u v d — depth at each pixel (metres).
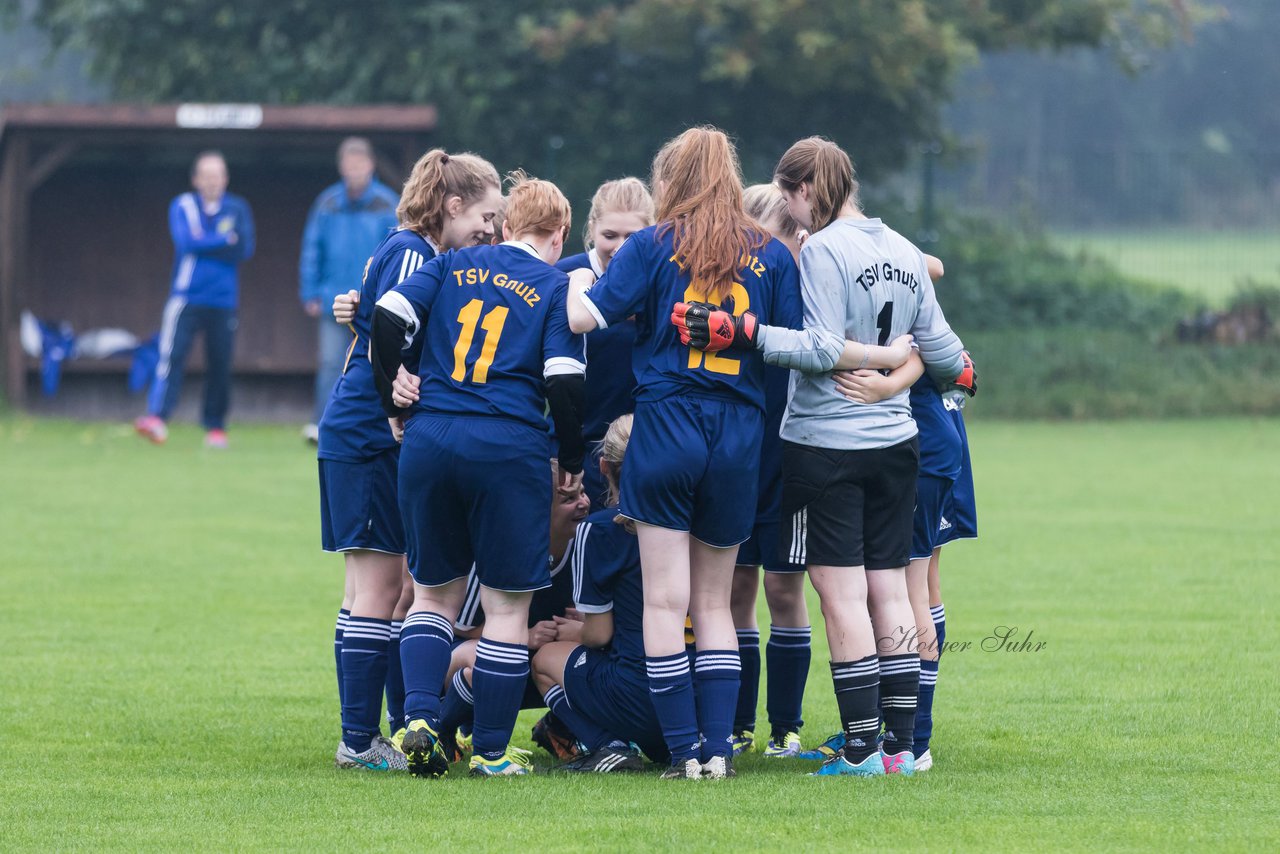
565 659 18.59
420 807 15.79
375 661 18.22
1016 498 44.19
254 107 66.50
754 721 19.77
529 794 16.39
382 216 52.66
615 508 18.47
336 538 18.17
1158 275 81.25
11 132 64.81
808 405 17.45
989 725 19.81
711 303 17.22
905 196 86.75
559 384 17.16
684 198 17.58
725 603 17.77
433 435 17.19
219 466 50.62
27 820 15.35
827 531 17.38
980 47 85.88
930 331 18.00
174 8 86.75
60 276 69.62
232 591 30.09
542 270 17.78
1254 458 54.53
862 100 84.12
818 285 17.33
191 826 15.09
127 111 65.31
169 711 20.88
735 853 13.95
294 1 85.31
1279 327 76.00
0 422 64.56
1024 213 84.00
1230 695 21.33
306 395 71.19
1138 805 15.66
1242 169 81.12
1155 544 35.84
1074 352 75.25
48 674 23.00
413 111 67.56
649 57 82.69
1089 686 22.05
